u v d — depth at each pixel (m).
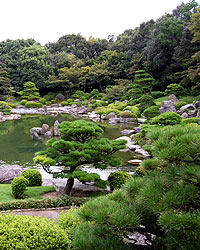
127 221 1.96
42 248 2.80
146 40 49.03
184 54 34.06
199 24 24.64
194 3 46.69
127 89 39.81
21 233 2.91
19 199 6.84
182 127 2.38
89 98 45.81
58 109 37.62
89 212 2.21
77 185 7.83
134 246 2.52
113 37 74.56
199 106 23.61
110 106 33.84
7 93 46.03
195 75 24.50
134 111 27.80
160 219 1.73
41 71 50.53
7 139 17.50
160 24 38.09
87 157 6.62
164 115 13.52
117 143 7.52
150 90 35.94
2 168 9.73
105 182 7.11
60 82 48.16
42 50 53.22
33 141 16.91
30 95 44.22
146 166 2.51
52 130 19.09
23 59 50.81
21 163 11.89
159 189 1.95
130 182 2.37
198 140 2.02
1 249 2.71
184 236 1.94
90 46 67.56
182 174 1.94
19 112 35.09
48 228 3.09
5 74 46.91
